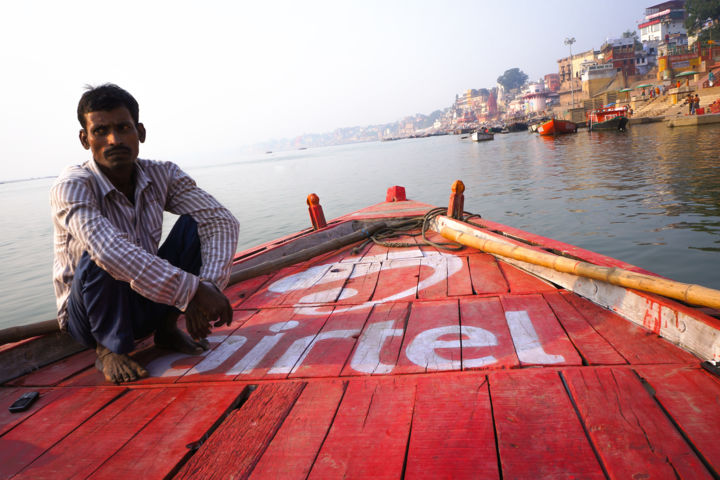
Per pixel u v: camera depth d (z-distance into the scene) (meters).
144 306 2.20
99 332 2.12
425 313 2.71
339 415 1.77
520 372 1.94
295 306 3.08
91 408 2.03
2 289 9.68
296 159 112.50
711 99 52.53
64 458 1.70
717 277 6.07
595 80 96.81
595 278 2.48
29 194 63.75
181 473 1.53
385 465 1.47
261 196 24.31
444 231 4.25
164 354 2.50
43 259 12.52
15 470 1.66
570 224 10.10
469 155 40.09
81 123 2.00
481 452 1.49
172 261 2.29
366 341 2.41
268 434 1.69
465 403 1.76
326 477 1.45
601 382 1.80
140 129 2.16
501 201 14.22
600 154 25.75
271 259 4.32
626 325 2.29
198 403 1.97
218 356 2.41
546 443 1.50
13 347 2.43
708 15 87.75
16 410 2.06
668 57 76.56
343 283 3.46
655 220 9.46
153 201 2.21
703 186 12.60
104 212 2.06
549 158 27.31
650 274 2.44
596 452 1.44
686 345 1.99
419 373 2.02
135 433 1.80
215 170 100.00
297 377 2.10
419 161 41.16
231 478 1.49
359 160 61.47
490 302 2.77
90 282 2.00
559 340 2.20
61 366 2.52
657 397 1.68
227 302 1.97
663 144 27.16
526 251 3.04
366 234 4.83
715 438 1.44
